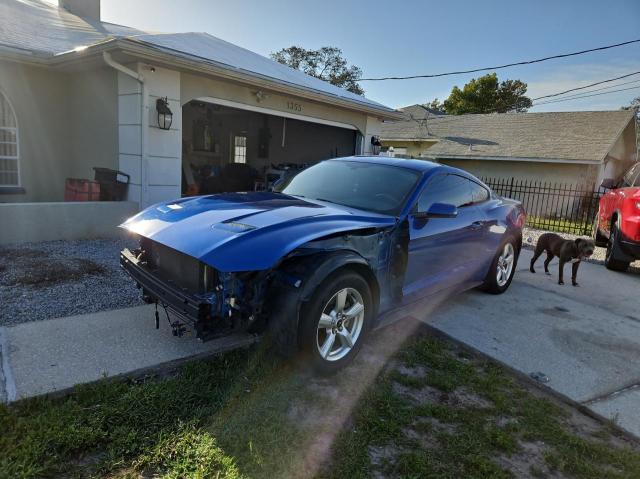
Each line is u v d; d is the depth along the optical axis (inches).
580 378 139.3
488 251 202.5
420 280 160.2
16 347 126.9
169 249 129.0
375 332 163.3
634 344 169.5
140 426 97.0
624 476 96.7
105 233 275.0
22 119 346.3
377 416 109.5
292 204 146.9
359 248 131.6
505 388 130.3
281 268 119.8
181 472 85.7
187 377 116.7
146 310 160.6
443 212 151.1
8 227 236.7
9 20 384.5
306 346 118.3
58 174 372.2
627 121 757.9
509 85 1626.5
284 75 398.3
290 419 105.7
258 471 87.8
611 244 301.9
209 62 302.4
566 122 816.9
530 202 747.4
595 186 697.6
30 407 99.7
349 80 1461.6
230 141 616.4
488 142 799.7
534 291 234.8
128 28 522.6
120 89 304.0
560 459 100.0
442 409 114.4
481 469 94.4
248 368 124.0
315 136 575.8
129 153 305.7
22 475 80.5
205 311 109.3
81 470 84.2
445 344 158.2
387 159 187.2
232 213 131.6
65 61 308.5
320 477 87.6
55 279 186.7
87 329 141.9
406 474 91.4
